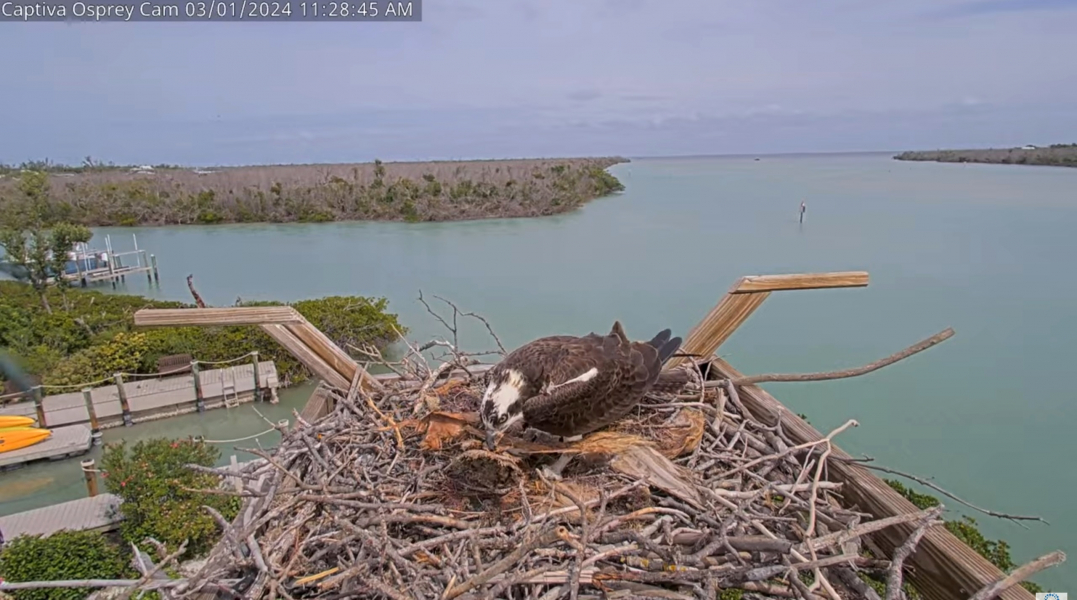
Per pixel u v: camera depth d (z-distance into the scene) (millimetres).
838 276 4281
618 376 3766
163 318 3994
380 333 17547
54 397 16594
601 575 2787
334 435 3824
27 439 13773
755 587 2789
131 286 27703
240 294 24734
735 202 48938
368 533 2895
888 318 19078
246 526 2998
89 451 15562
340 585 2912
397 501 3277
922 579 2861
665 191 62250
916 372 15375
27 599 9273
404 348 18047
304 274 27484
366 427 3924
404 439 3811
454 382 4395
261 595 2732
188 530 10164
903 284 22406
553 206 42906
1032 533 10148
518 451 3424
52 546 10023
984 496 10914
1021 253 26438
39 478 14484
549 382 3623
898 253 26875
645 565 2904
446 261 28422
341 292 23938
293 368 19047
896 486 9180
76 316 21078
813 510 2941
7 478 14430
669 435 3730
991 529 10273
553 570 2783
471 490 3408
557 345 3906
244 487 3213
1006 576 2412
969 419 13180
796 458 3682
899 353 3766
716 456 3617
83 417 16172
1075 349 16375
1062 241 28547
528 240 32750
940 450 12117
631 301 21438
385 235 35969
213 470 3430
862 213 39219
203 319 4039
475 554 2809
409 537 3266
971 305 19859
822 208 42625
